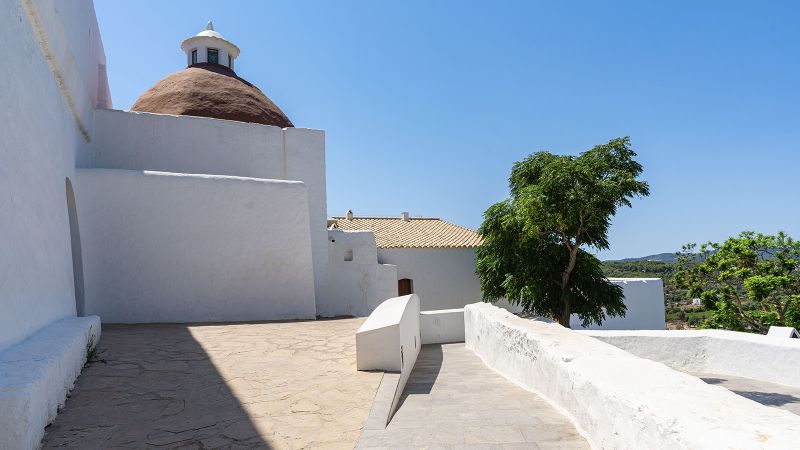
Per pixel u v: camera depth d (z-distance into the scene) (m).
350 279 15.31
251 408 4.82
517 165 14.34
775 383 7.54
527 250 14.30
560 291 14.27
